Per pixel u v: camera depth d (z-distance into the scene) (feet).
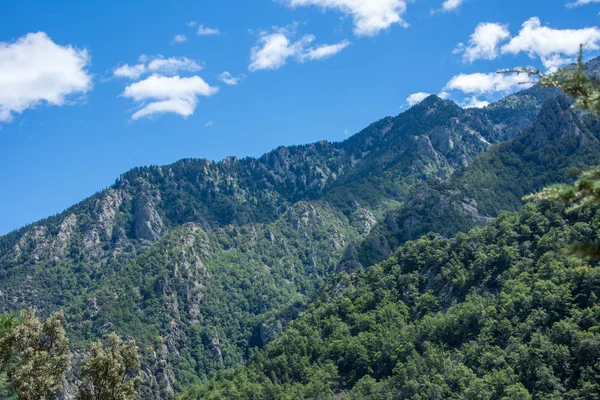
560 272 426.51
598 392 331.36
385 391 441.27
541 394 349.41
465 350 433.07
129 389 181.88
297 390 493.77
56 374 169.37
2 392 169.27
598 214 466.29
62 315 176.14
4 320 164.76
